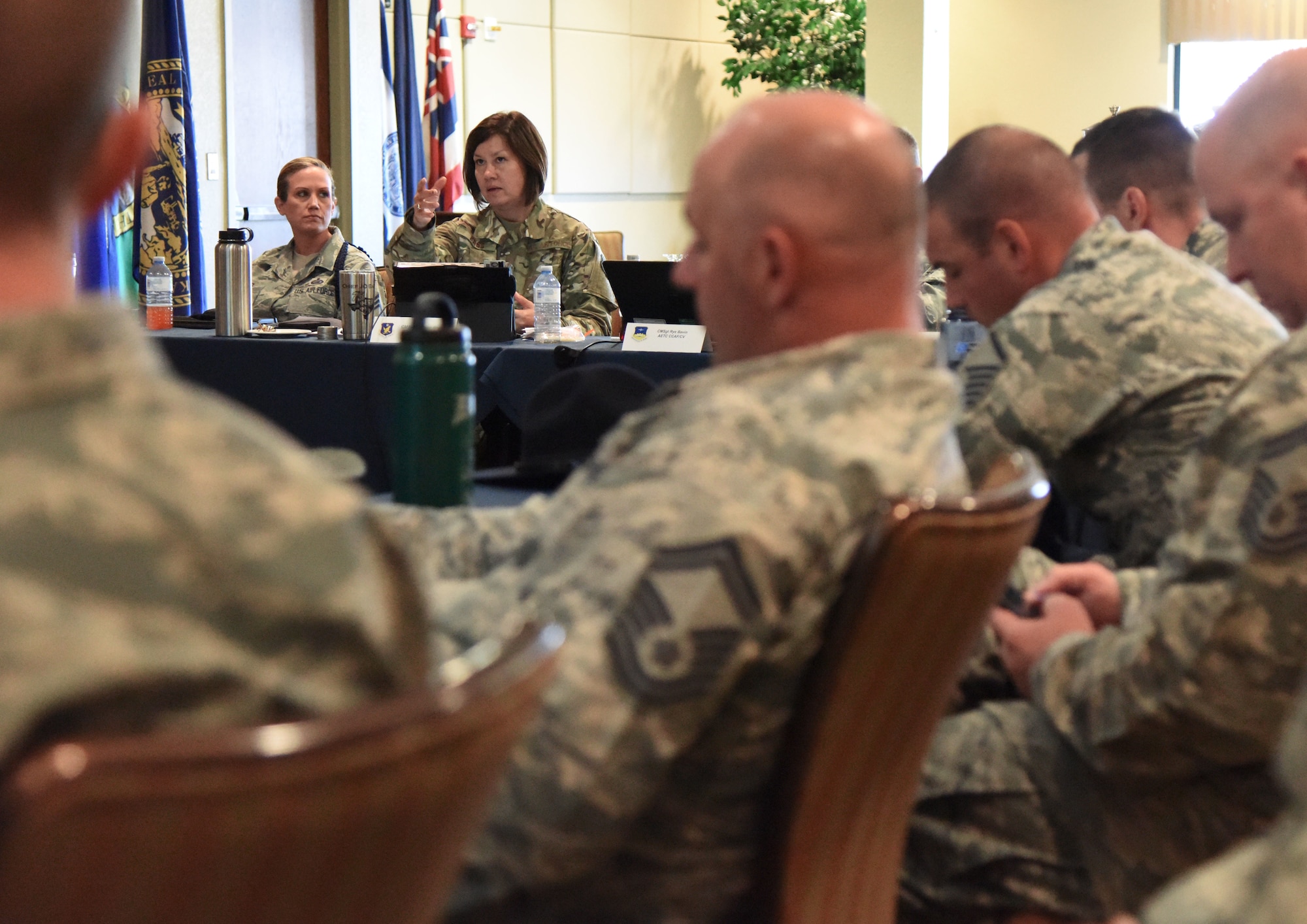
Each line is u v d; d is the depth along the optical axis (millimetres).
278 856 719
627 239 12188
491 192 5801
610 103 11828
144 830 672
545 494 2350
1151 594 1791
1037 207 2479
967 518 1269
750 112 1521
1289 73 1852
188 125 7734
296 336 4355
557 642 900
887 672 1312
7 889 665
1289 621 1508
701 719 1226
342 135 9312
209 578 700
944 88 9766
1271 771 1600
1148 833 1732
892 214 1463
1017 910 1938
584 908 1340
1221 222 1942
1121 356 2326
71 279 767
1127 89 10711
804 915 1358
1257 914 571
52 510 670
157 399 724
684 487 1274
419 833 786
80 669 649
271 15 8742
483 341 4129
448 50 9984
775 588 1237
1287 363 1576
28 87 715
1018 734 1933
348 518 756
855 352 1407
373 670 757
